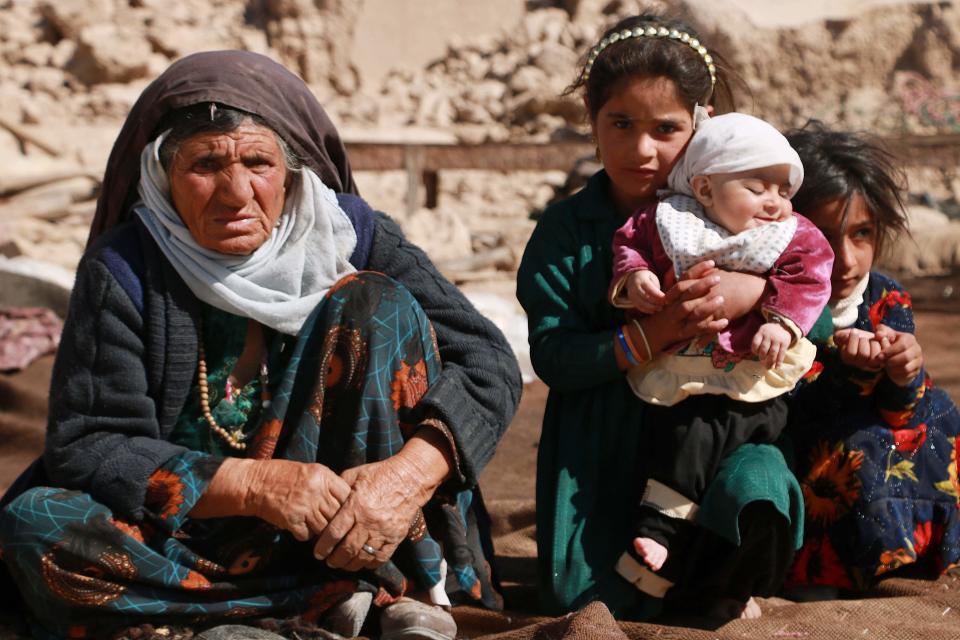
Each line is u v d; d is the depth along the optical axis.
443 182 12.20
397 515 2.40
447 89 14.34
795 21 15.45
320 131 2.68
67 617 2.37
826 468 2.83
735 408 2.58
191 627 2.41
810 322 2.50
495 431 2.63
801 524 2.57
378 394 2.50
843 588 2.88
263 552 2.47
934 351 5.94
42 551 2.32
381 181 11.95
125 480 2.38
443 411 2.50
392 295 2.57
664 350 2.60
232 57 2.53
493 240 9.91
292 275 2.53
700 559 2.66
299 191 2.56
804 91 15.04
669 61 2.63
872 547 2.79
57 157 10.84
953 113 14.10
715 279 2.48
